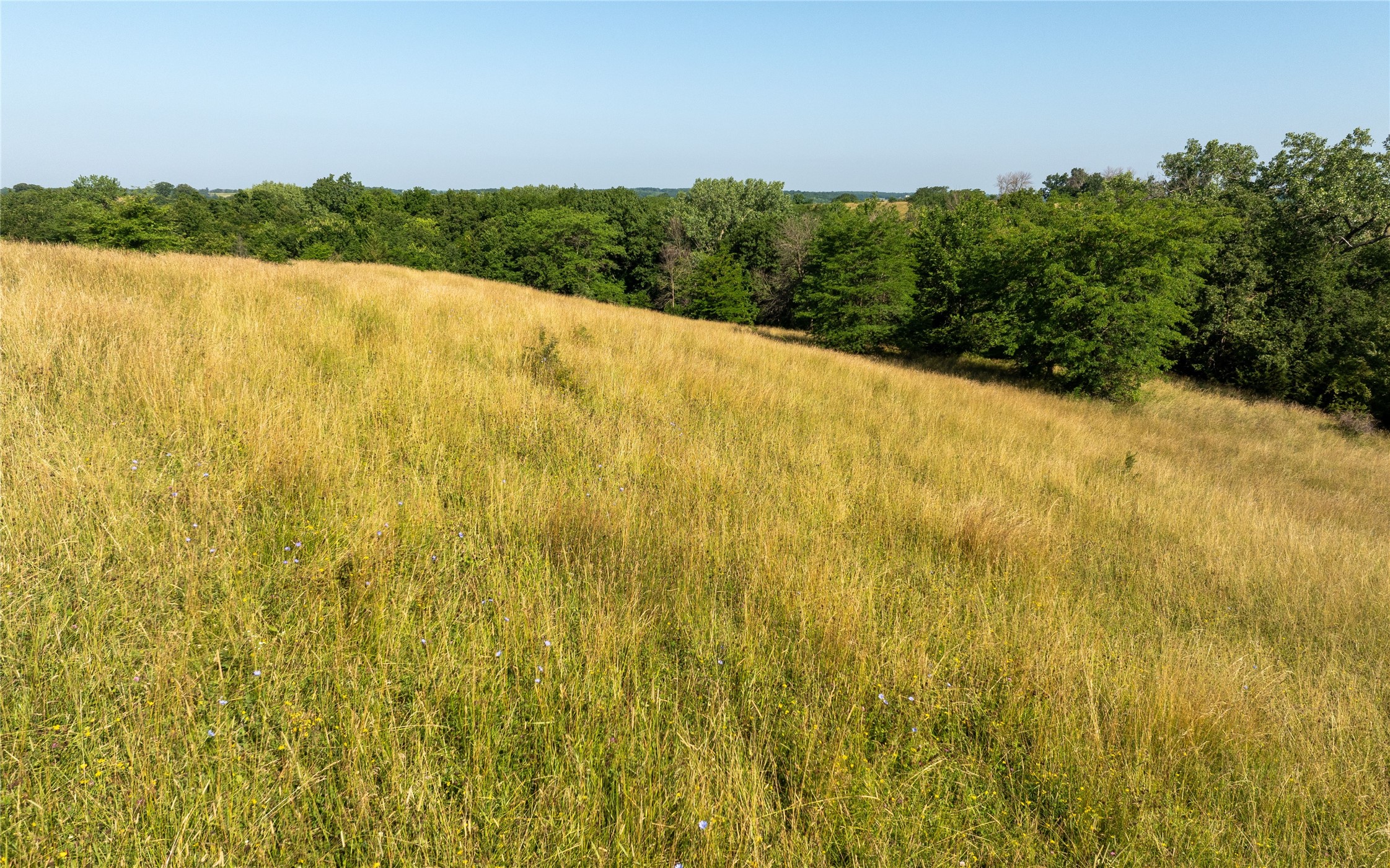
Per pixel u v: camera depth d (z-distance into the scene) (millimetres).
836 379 12844
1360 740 3488
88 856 1892
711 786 2416
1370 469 15461
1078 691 3334
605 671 2930
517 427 5977
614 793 2363
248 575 3176
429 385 6352
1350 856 2631
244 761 2244
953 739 3025
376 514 3871
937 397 13195
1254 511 8562
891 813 2451
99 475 3570
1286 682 4062
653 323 16266
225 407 4754
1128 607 4938
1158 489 8992
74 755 2160
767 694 3000
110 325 5902
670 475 5613
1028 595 4469
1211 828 2633
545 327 10469
